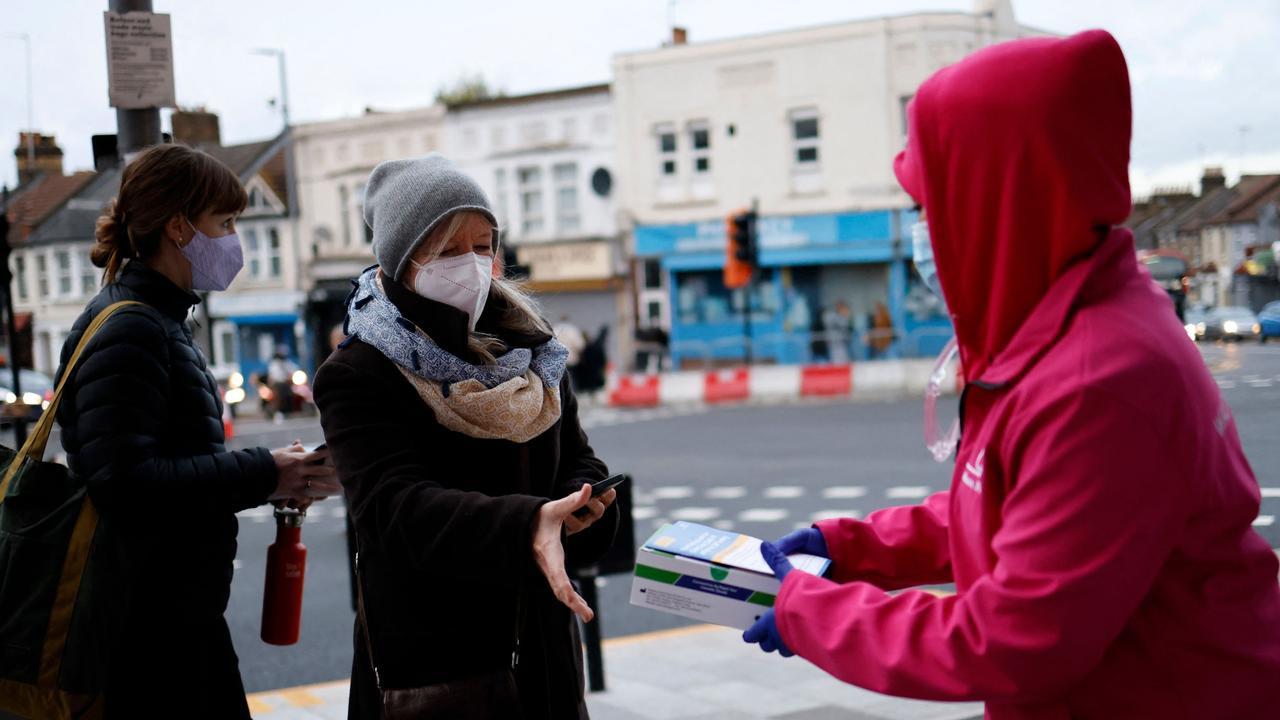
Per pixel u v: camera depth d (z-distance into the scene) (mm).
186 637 2420
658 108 28328
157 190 2467
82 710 2270
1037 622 1419
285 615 2779
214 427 2525
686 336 28641
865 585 1658
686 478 12266
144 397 2332
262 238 34500
